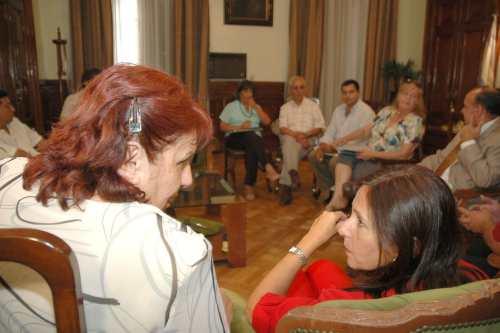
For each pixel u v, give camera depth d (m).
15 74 3.60
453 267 0.74
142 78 0.59
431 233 0.71
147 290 0.49
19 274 0.52
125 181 0.57
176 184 0.64
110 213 0.52
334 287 0.95
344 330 0.51
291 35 5.81
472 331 0.50
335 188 3.27
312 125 4.17
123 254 0.49
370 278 0.78
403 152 2.91
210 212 2.90
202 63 5.62
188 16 5.46
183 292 0.50
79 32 5.17
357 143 3.33
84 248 0.50
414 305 0.50
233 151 4.09
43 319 0.53
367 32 5.98
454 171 2.28
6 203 0.56
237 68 5.80
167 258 0.49
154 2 5.43
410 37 6.20
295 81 4.14
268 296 0.87
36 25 4.89
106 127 0.55
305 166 5.38
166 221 0.54
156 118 0.56
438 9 5.21
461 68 4.92
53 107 5.21
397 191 0.72
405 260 0.73
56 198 0.55
